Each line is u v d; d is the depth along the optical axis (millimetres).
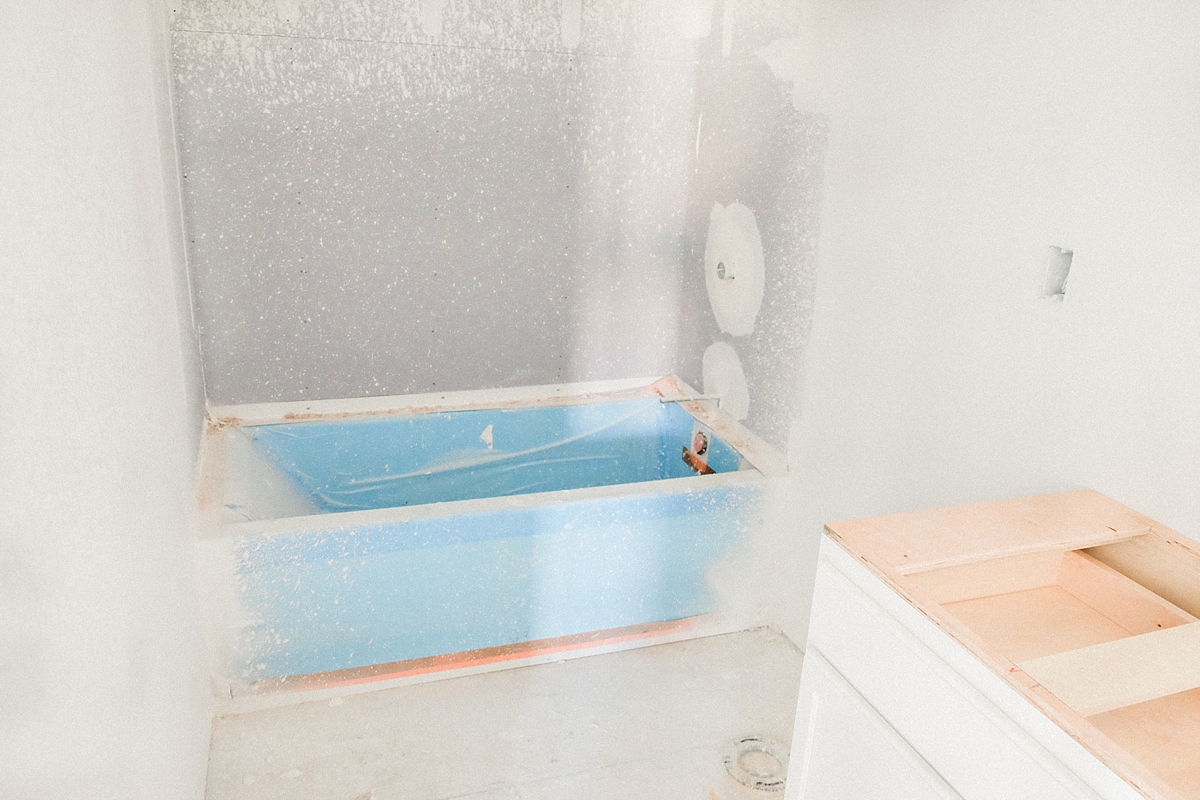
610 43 2621
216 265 2441
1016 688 967
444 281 2711
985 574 1330
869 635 1234
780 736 1992
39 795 787
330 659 2014
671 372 3117
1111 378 1396
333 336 2641
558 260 2822
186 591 1671
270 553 1865
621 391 3029
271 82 2334
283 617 1934
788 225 2260
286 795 1750
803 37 2121
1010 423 1611
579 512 2090
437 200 2609
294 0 2289
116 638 1098
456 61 2486
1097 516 1350
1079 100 1407
